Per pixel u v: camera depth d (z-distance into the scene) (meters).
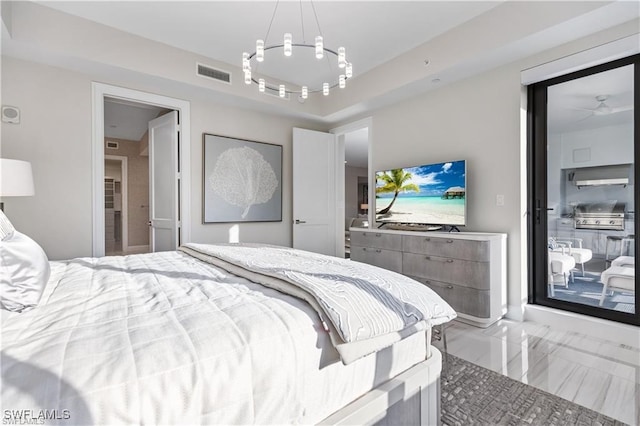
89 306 0.99
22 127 2.77
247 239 4.25
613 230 2.46
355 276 1.27
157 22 2.85
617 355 2.13
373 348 0.96
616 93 2.44
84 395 0.59
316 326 0.94
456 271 2.81
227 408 0.72
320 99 4.59
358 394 1.02
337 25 2.92
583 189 2.62
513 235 2.89
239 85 3.75
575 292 2.66
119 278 1.39
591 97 2.56
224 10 2.69
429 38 3.14
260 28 2.95
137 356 0.69
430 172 3.41
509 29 2.57
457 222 3.15
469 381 1.81
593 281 2.56
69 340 0.73
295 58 3.58
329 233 4.90
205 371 0.71
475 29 2.80
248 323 0.87
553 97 2.79
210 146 3.89
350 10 2.70
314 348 0.90
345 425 0.93
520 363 2.03
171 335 0.78
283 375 0.82
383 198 3.95
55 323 0.84
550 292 2.81
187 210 3.72
